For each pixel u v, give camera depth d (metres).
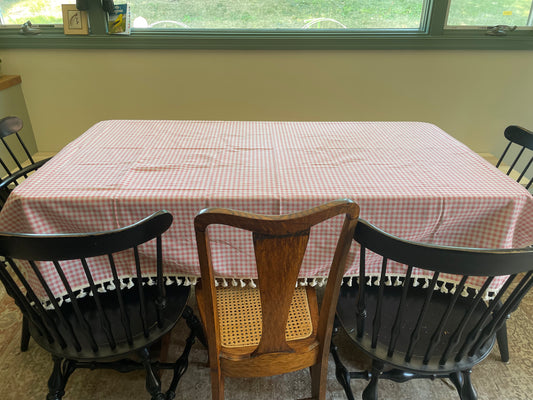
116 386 1.37
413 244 0.80
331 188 1.13
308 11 2.60
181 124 1.72
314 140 1.55
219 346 0.97
